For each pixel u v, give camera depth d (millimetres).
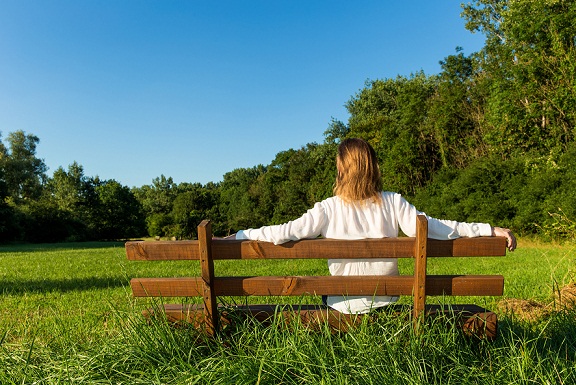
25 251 24547
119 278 9578
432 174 36469
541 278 7551
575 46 23812
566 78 23781
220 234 76562
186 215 76125
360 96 55781
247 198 74125
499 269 9883
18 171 57219
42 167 62375
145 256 2662
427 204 32188
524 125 25531
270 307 2900
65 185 67312
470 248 2592
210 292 2662
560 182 22547
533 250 15555
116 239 71375
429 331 2539
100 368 2555
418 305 2570
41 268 12273
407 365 2393
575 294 5074
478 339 2721
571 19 23172
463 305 2918
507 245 2654
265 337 2682
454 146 34938
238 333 2730
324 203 2830
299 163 64812
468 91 33750
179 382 2285
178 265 12195
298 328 2607
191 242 2646
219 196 89312
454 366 2475
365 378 2246
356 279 2625
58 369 2557
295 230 2625
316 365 2277
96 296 7215
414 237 2592
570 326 3129
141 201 102750
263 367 2367
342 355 2465
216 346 2678
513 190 24734
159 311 2770
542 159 24344
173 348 2582
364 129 49219
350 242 2588
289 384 2318
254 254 2646
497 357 2535
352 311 2750
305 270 10172
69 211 56625
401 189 39031
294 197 62750
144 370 2516
